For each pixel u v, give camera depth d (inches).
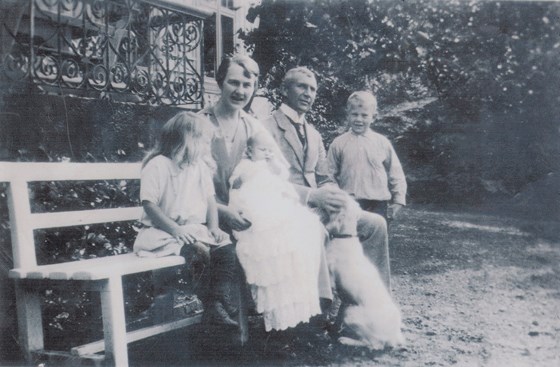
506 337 135.0
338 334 137.3
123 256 125.3
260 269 121.3
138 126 166.7
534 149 164.7
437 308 148.8
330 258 139.9
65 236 143.3
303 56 181.2
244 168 133.3
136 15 161.8
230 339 125.0
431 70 171.9
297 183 150.3
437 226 167.0
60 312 137.6
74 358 109.8
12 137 138.7
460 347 131.6
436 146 170.6
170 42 189.2
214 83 202.5
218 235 126.9
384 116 174.7
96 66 152.1
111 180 156.1
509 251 161.2
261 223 123.7
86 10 151.3
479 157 167.6
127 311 156.0
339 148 158.9
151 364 123.7
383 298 137.1
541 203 162.4
